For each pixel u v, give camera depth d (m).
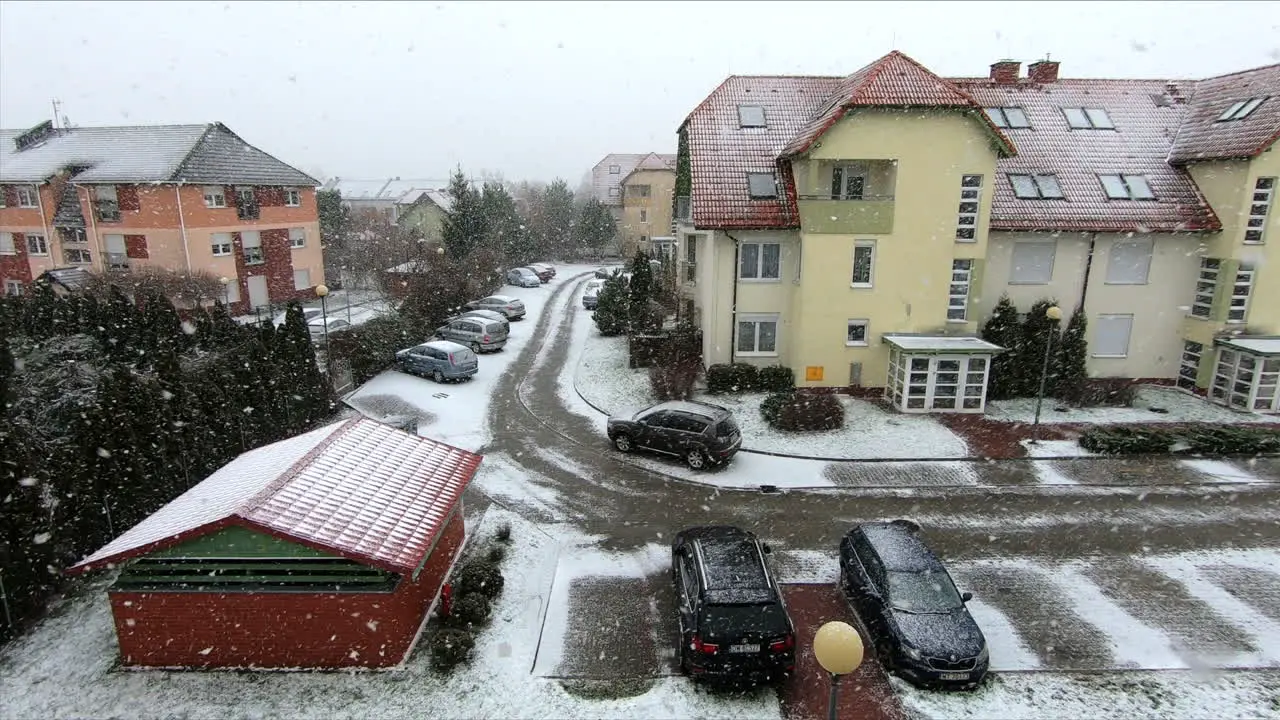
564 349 29.14
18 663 9.82
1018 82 24.59
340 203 52.53
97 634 10.45
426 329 29.17
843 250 20.47
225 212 32.75
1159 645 10.48
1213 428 18.09
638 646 10.38
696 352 24.69
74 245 33.59
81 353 19.12
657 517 14.56
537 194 80.25
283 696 9.23
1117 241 21.41
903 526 12.05
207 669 9.66
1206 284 21.38
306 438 13.05
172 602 9.48
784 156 20.89
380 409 21.41
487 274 40.91
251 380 16.75
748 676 9.23
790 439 18.42
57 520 11.64
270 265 35.44
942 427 19.12
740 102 23.50
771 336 22.25
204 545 9.38
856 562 11.41
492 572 11.41
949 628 9.70
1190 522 14.25
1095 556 12.97
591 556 12.98
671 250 38.53
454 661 9.79
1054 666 10.01
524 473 16.83
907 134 19.55
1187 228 20.66
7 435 10.48
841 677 9.70
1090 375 22.55
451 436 19.25
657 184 62.31
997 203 21.20
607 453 18.05
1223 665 10.05
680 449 17.02
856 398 21.28
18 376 16.59
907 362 19.80
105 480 12.20
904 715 9.02
